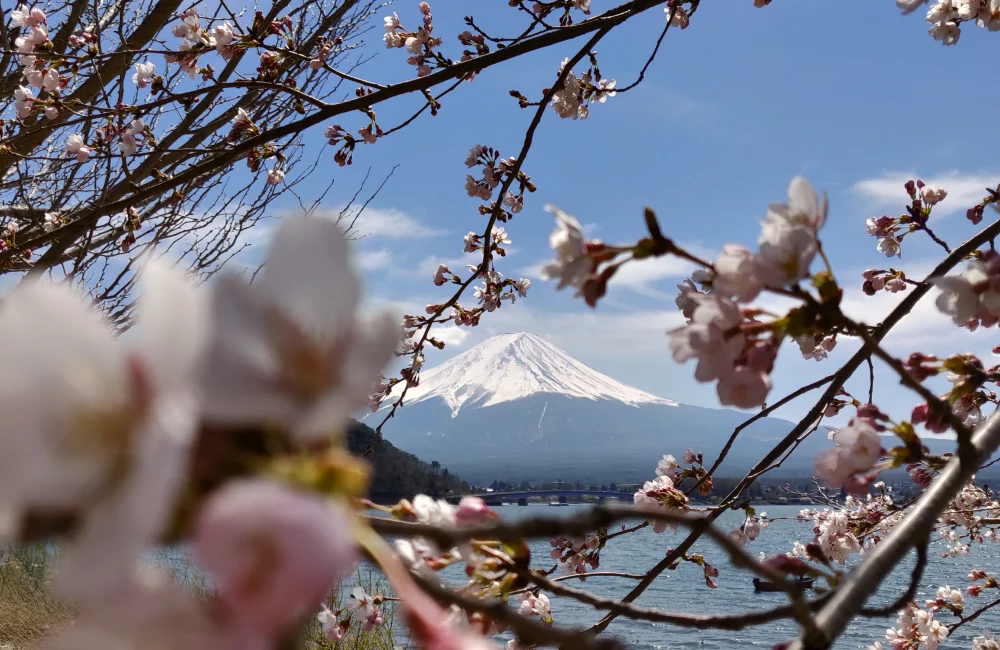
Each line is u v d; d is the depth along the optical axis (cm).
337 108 355
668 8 437
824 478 128
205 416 35
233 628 31
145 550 32
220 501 30
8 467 33
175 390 35
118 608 32
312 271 38
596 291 108
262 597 29
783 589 64
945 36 334
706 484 311
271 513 29
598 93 461
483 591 97
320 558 29
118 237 595
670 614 93
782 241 103
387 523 57
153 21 563
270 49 426
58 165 659
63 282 37
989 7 323
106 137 494
